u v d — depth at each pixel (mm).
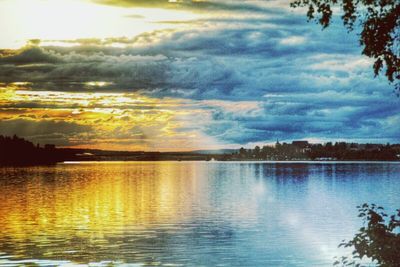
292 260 38625
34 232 55219
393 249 13945
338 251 41531
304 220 65500
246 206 87062
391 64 15352
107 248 44156
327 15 15758
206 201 97250
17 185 147375
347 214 72938
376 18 15273
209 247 44188
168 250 42938
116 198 104750
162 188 138500
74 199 102312
